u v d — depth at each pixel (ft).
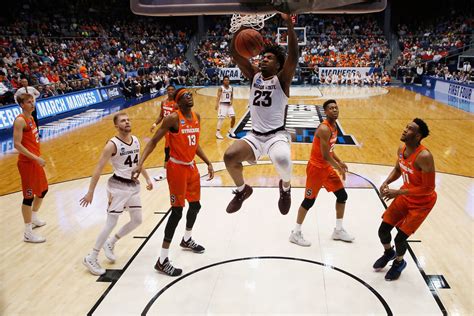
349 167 28.45
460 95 63.57
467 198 22.67
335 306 13.23
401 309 13.06
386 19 96.12
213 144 35.35
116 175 15.58
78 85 58.59
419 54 86.43
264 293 14.02
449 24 94.17
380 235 15.19
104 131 41.45
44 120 47.83
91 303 13.65
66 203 22.74
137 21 94.48
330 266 15.81
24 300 13.88
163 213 21.29
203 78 87.51
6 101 44.80
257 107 10.48
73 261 16.57
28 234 18.21
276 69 10.47
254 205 21.97
